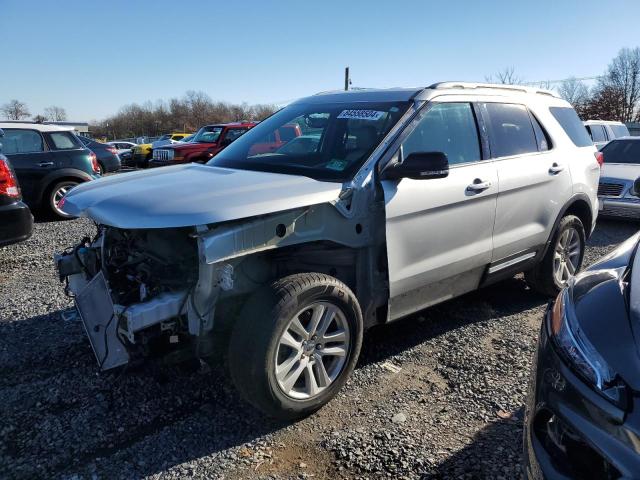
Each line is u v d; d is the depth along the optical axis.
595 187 5.07
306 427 2.98
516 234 4.25
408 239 3.41
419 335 4.16
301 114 4.17
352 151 3.44
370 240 3.30
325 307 3.03
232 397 3.28
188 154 14.05
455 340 4.07
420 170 3.16
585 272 2.53
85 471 2.63
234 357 2.82
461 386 3.38
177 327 2.87
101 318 2.88
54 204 9.62
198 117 89.88
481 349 3.91
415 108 3.64
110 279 3.03
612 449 1.76
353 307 3.13
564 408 1.95
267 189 2.96
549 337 2.23
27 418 3.06
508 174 4.07
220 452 2.77
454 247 3.74
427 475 2.56
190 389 3.37
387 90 4.04
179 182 3.18
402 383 3.44
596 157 5.14
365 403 3.21
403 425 2.98
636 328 1.94
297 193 2.93
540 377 2.16
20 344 4.00
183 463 2.69
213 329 2.96
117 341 2.87
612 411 1.80
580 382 1.93
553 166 4.53
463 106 3.98
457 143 3.85
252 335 2.77
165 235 2.99
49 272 5.91
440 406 3.17
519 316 4.56
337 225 3.12
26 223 5.93
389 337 4.12
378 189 3.29
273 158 3.76
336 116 3.87
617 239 7.89
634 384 1.79
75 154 9.84
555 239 4.67
